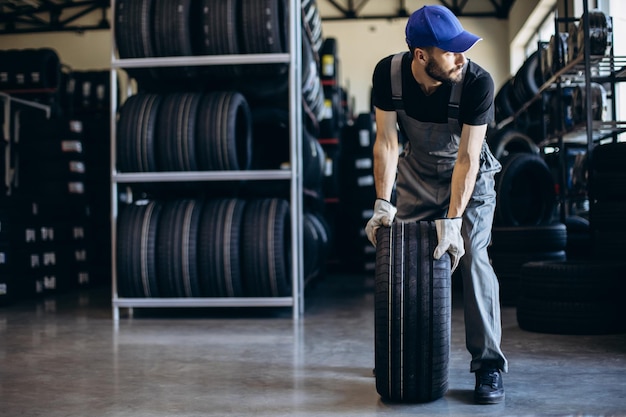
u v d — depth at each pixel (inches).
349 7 543.8
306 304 219.9
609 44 209.2
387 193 94.2
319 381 109.5
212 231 184.2
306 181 227.3
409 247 89.6
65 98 384.2
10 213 242.8
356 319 182.7
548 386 103.6
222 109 187.9
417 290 88.4
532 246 206.7
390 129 94.7
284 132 235.5
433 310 88.4
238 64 192.5
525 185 239.3
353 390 103.0
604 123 212.7
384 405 93.6
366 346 141.3
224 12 187.2
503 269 210.2
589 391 100.4
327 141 355.6
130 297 189.0
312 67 219.3
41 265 259.1
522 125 303.1
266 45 187.5
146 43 190.2
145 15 189.8
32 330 170.6
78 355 135.3
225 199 191.6
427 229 91.4
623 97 294.8
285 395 100.6
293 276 184.1
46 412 93.2
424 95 90.0
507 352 132.0
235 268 183.6
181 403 97.0
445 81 85.7
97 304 232.1
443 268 88.9
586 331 152.7
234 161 187.3
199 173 187.5
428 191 100.1
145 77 202.2
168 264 184.1
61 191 295.9
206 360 128.4
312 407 93.4
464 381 107.2
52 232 271.0
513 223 213.8
